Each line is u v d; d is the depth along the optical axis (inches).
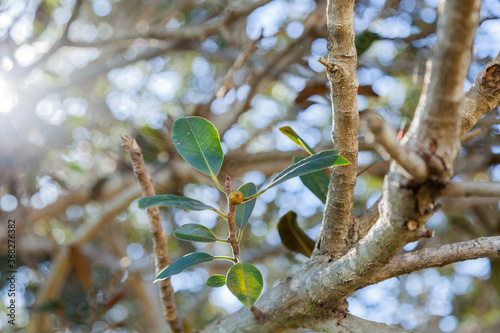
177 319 67.7
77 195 160.2
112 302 146.6
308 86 113.3
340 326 51.6
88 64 182.2
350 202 49.8
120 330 170.2
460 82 31.8
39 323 147.3
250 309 53.9
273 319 54.5
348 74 44.0
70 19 137.6
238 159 158.2
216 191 165.9
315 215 171.0
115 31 183.5
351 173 48.0
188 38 142.1
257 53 161.6
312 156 46.8
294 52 142.1
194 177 148.1
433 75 32.3
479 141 154.4
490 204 141.1
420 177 33.5
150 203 46.0
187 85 195.5
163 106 183.6
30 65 142.7
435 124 33.1
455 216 157.5
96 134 163.8
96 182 160.4
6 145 149.7
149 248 193.2
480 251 48.4
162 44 154.8
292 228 67.7
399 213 36.5
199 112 146.7
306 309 52.6
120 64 171.6
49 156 163.9
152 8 180.5
